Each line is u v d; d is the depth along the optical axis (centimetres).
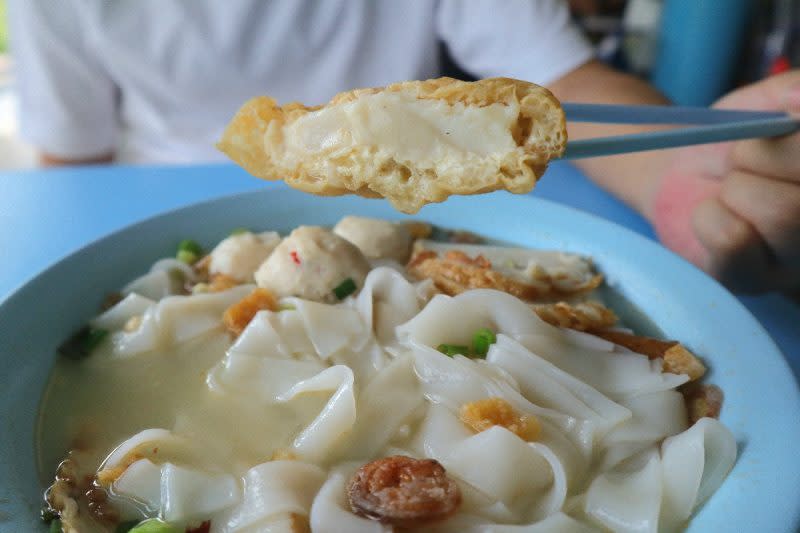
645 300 16
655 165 22
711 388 13
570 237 18
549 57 27
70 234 20
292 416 14
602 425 13
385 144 12
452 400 14
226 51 28
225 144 12
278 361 14
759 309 17
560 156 11
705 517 11
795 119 15
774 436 11
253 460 13
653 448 13
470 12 29
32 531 10
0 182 23
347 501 11
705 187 19
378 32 29
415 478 11
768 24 39
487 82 11
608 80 26
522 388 14
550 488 12
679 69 39
